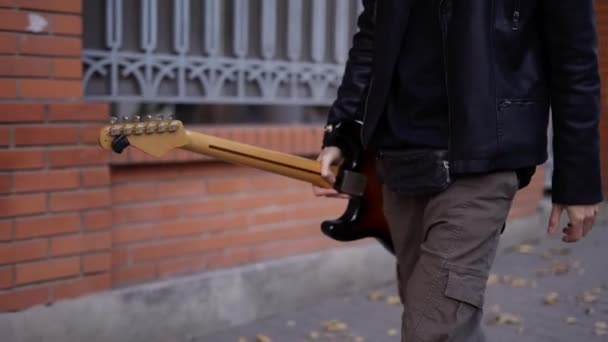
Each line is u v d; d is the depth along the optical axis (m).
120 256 3.69
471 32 1.94
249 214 4.18
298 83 4.40
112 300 3.55
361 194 2.52
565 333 4.04
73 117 3.35
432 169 2.00
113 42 3.66
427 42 2.03
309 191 4.45
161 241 3.83
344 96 2.49
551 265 5.42
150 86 3.79
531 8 1.96
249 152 2.43
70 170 3.36
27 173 3.24
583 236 2.08
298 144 4.25
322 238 4.54
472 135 1.93
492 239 2.00
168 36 3.87
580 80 1.95
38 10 3.23
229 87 4.10
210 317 3.96
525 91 1.98
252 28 4.18
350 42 4.62
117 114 3.97
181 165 3.87
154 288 3.72
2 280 3.22
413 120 2.05
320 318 4.23
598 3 2.48
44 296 3.34
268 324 4.12
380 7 2.11
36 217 3.28
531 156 2.00
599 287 4.90
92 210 3.44
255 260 4.23
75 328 3.43
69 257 3.39
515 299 4.64
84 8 3.59
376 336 3.98
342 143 2.53
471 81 1.93
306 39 4.42
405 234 2.23
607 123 2.07
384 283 4.87
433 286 1.96
